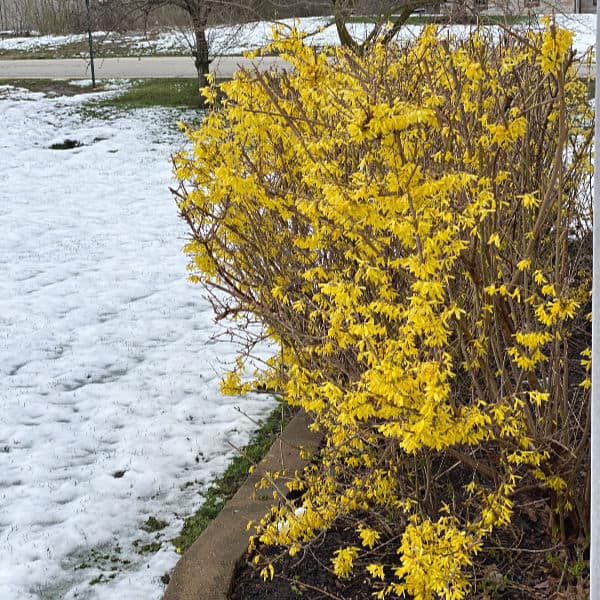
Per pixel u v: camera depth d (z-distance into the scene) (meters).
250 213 4.08
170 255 8.45
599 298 2.20
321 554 3.64
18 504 4.27
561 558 3.41
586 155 4.32
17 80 18.67
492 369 4.18
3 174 12.02
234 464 4.59
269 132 4.02
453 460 4.09
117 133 14.27
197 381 5.60
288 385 3.75
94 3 17.27
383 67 3.80
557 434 3.39
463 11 5.19
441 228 2.87
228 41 16.50
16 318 6.74
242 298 4.01
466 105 3.27
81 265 8.12
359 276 3.08
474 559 3.46
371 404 2.92
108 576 3.74
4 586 3.66
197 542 3.75
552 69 2.87
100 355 6.04
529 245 3.22
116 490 4.38
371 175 3.13
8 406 5.29
